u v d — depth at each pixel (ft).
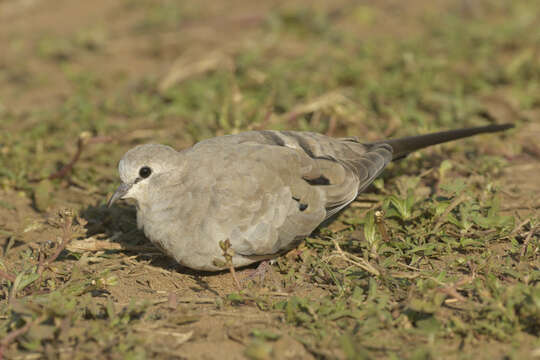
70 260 40.86
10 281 37.17
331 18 93.09
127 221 44.75
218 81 68.85
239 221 37.24
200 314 34.01
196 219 37.11
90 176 51.55
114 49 84.89
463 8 94.27
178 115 62.90
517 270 36.58
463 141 55.77
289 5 96.53
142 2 101.14
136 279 38.81
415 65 71.26
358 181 41.86
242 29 89.25
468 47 77.71
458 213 42.32
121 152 56.03
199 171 37.96
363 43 80.02
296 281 37.50
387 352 30.45
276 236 38.29
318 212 39.96
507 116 61.93
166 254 39.24
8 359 30.55
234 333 32.24
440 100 64.03
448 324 31.86
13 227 45.75
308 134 43.98
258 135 42.52
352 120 58.65
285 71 70.90
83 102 64.44
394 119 58.23
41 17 97.55
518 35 79.82
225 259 36.86
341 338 29.45
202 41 85.10
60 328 31.76
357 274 37.01
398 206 42.16
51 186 50.83
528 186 48.80
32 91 73.15
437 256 39.24
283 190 38.78
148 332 32.35
